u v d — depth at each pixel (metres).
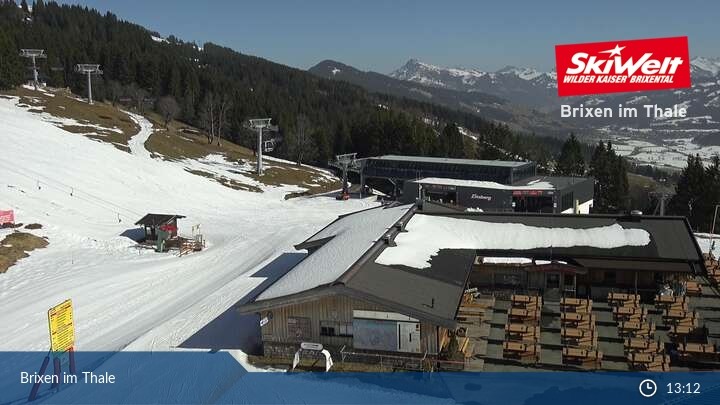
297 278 26.78
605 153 92.88
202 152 99.00
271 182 84.19
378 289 23.95
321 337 24.22
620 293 30.22
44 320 29.81
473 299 30.58
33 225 46.88
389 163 80.00
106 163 68.94
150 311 31.62
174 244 47.00
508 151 115.94
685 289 30.69
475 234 33.75
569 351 23.17
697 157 78.44
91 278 37.44
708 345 23.12
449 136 110.62
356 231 34.91
